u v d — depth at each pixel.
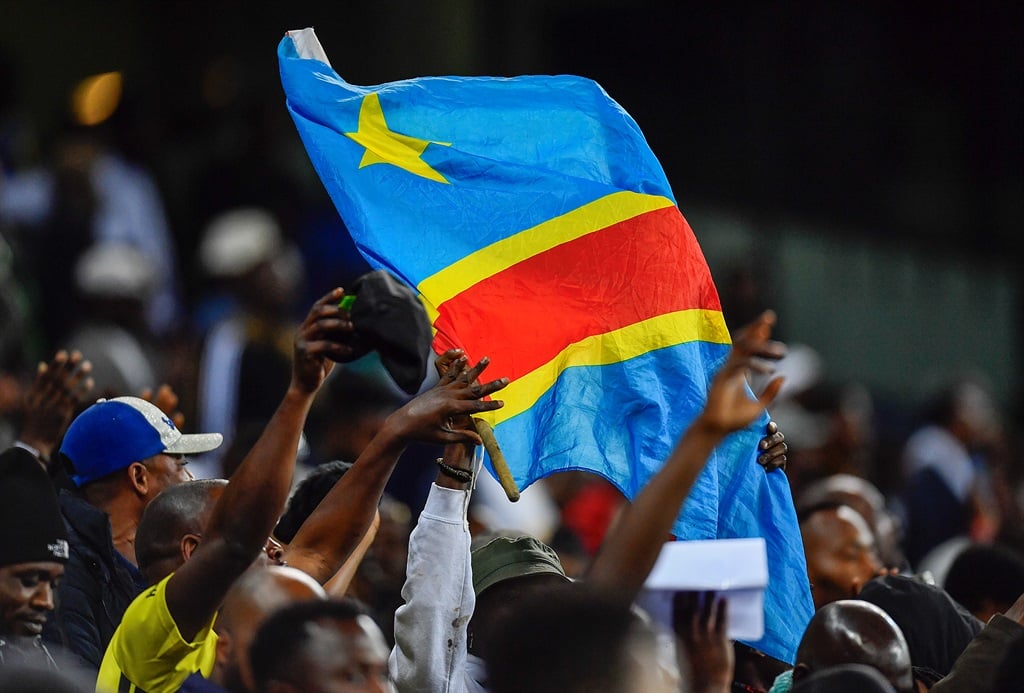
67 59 52.81
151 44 54.06
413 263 17.38
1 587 15.16
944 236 58.72
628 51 52.69
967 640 17.19
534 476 16.80
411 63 50.31
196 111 49.12
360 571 22.23
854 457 38.06
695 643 15.07
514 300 17.33
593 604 11.34
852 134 56.16
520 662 11.22
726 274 48.62
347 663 12.03
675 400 17.19
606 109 18.12
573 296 17.39
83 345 32.72
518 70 50.84
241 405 32.81
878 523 23.44
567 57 51.91
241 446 24.77
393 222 17.50
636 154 18.03
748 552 15.40
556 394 17.05
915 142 57.72
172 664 14.05
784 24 54.84
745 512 17.00
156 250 42.72
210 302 40.12
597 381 17.12
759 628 15.38
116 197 42.00
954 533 38.09
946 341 58.50
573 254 17.55
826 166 55.59
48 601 15.44
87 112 44.94
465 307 17.25
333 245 44.84
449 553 14.52
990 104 58.97
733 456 17.06
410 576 14.52
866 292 55.91
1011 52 58.97
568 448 16.84
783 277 53.78
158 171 46.06
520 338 17.17
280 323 34.09
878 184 56.91
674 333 17.36
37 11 52.38
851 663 14.55
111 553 17.14
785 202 54.59
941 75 58.22
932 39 57.97
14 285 35.53
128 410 18.02
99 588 16.98
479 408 14.71
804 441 37.19
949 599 17.44
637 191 17.89
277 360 33.31
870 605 15.08
